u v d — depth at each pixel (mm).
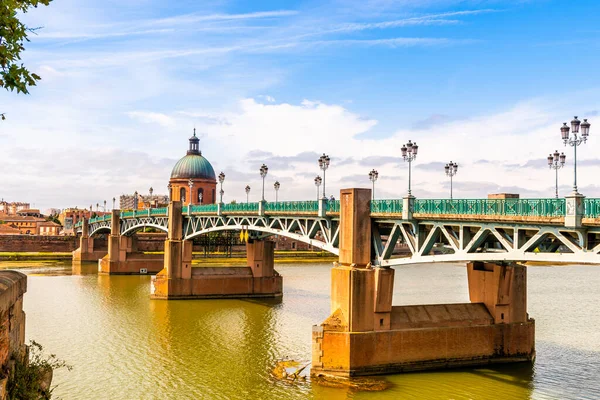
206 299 83938
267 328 61562
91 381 42312
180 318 67625
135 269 121250
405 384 40656
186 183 157875
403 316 44500
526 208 33312
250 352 50688
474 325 45000
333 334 42781
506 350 45500
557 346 50938
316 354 43156
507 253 34781
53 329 60156
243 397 38531
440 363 44125
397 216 42438
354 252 44156
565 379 41625
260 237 86062
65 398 38688
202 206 84938
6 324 18750
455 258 38281
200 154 165250
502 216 34375
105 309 73500
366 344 42625
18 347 21031
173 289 83250
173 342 54562
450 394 38469
